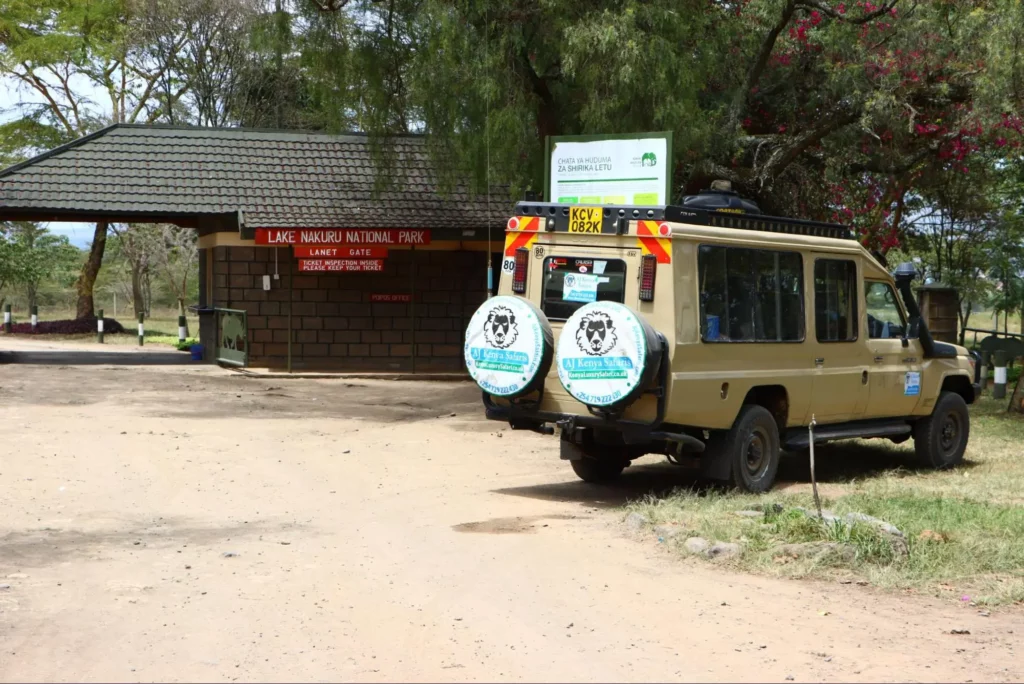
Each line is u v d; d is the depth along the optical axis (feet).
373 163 83.56
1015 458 45.16
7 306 122.72
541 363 33.71
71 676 17.84
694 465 34.83
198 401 57.98
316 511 32.27
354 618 21.35
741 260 34.63
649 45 53.26
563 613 21.91
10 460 38.88
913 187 86.74
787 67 73.77
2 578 23.94
